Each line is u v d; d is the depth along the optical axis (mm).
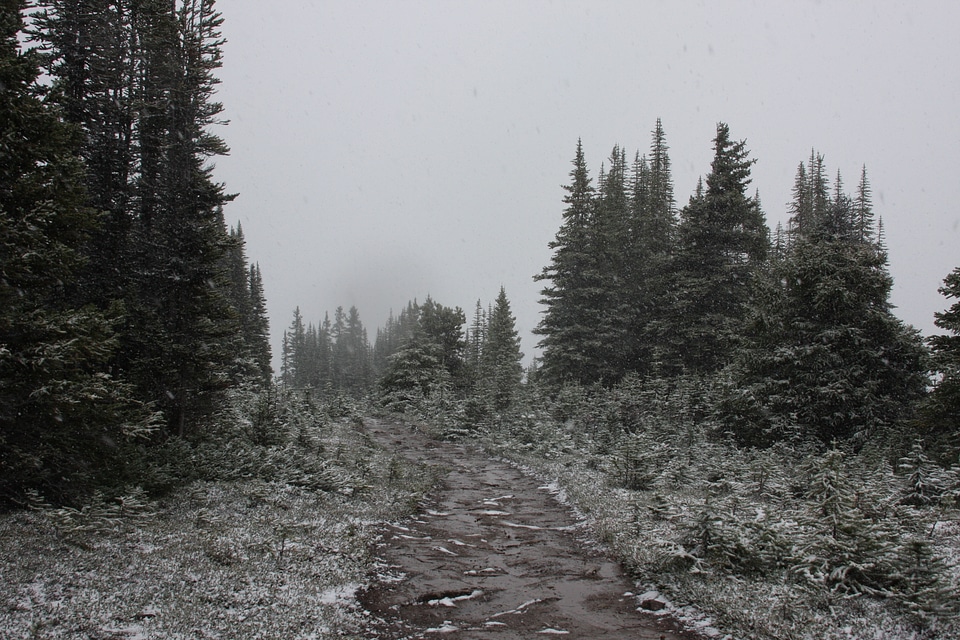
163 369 16078
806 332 21188
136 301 16000
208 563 9297
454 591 9516
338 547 11086
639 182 51500
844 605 7918
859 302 20859
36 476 10234
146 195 18000
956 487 13273
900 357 20516
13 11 10078
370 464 21203
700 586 8992
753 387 21438
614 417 26719
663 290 37406
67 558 8414
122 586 7855
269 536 11164
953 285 15938
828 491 9414
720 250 34469
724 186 34500
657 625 8266
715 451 20062
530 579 10266
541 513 15719
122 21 18156
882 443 18516
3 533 8836
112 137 16953
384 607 8789
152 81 18734
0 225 9117
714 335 32094
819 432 20406
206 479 15320
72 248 11055
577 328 40281
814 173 48656
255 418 19922
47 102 10492
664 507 13633
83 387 9789
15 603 6758
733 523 10234
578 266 42812
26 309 10281
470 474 22312
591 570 10734
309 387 35875
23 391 9344
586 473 20188
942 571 8289
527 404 33156
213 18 20750
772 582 9055
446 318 57688
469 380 53062
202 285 17219
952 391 15727
